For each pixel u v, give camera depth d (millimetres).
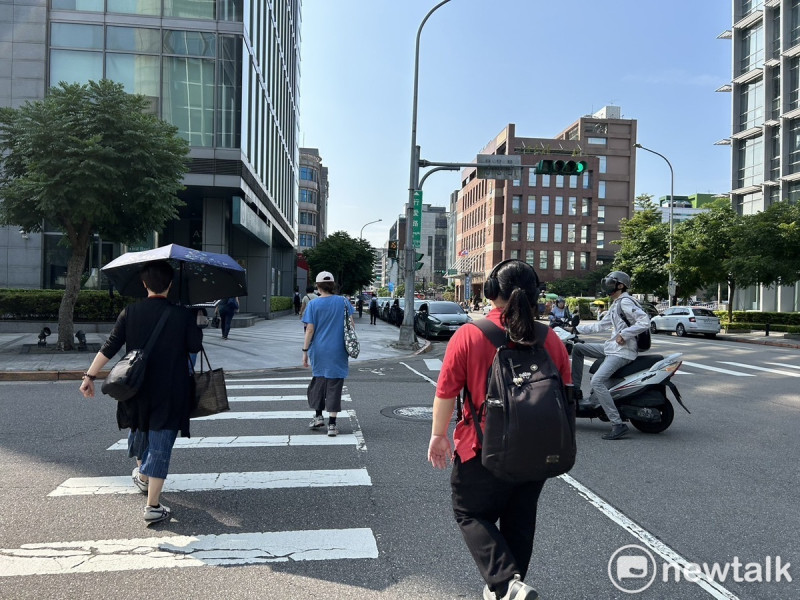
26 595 3139
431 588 3279
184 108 22500
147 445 4469
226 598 3141
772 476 5500
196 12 22641
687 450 6461
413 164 18219
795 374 13305
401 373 12359
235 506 4504
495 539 2580
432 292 131500
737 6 41625
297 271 56500
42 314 20062
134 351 3955
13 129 13281
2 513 4289
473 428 2680
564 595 3254
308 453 5996
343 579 3375
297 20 52625
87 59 21906
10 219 13258
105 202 13062
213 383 4402
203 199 24438
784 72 36656
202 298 5652
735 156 41844
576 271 79625
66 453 5848
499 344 2645
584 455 6227
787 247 26375
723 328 32875
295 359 14117
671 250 34938
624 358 6910
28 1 21578
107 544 3795
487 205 83938
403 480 5168
